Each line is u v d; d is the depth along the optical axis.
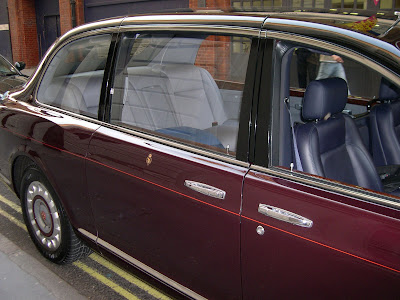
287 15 2.09
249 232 1.91
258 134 1.96
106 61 2.67
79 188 2.75
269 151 1.93
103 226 2.68
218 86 2.26
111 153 2.51
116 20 2.69
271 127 1.94
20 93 3.36
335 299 1.72
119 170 2.45
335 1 7.54
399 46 1.80
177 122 2.38
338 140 2.55
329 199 1.74
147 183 2.30
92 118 2.74
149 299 3.06
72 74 2.96
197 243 2.14
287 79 1.99
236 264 2.00
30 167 3.19
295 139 2.33
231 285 2.06
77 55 2.91
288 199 1.82
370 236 1.62
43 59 3.22
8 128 3.26
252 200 1.90
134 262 2.56
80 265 3.43
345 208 1.69
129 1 12.37
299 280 1.80
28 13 16.41
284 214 1.80
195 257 2.18
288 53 1.96
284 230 1.80
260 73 1.97
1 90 4.90
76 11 13.88
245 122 2.00
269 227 1.84
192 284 2.25
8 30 17.20
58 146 2.83
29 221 3.38
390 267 1.56
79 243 3.15
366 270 1.62
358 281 1.65
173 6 11.21
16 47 16.88
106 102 2.66
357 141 2.67
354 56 1.77
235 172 1.99
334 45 1.82
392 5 7.06
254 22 2.05
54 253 3.26
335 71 3.21
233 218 1.96
